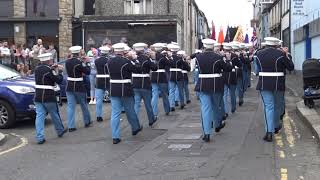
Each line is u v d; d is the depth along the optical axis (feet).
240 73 53.88
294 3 96.32
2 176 26.27
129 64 35.19
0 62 69.46
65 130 38.47
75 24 98.58
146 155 30.42
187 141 34.65
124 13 108.47
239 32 97.66
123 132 39.14
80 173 26.30
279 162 27.76
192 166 27.17
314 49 90.58
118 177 25.27
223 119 39.73
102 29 97.81
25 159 30.40
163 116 47.70
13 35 96.48
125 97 35.50
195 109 52.75
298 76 101.14
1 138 36.76
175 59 51.83
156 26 97.19
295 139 34.45
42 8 96.99
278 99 34.88
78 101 41.91
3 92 43.01
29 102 43.29
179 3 110.63
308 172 25.50
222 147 32.24
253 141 34.01
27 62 73.41
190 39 137.90
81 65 40.88
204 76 34.55
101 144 34.58
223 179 24.36
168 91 49.32
